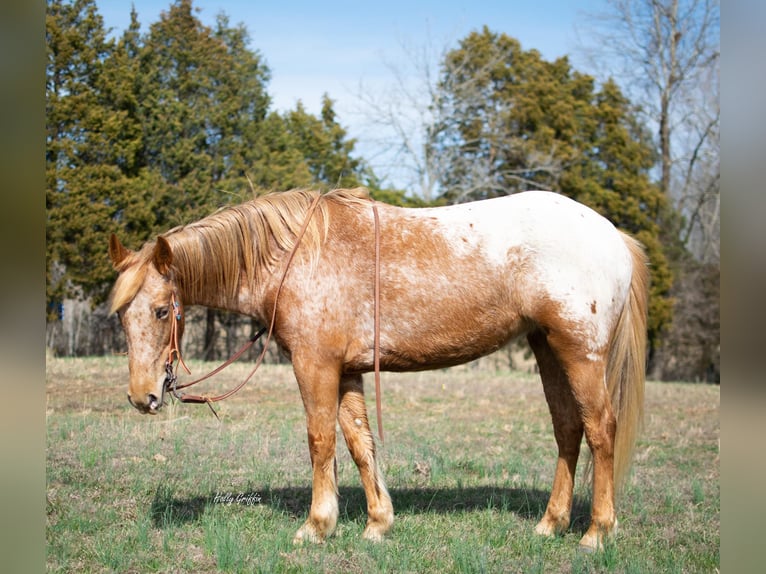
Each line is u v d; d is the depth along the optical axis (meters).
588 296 4.41
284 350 4.69
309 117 25.69
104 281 18.89
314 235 4.56
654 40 25.59
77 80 19.52
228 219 4.67
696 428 9.30
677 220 25.44
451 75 24.05
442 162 24.19
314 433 4.46
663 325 22.59
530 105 24.23
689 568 4.08
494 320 4.52
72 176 18.38
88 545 4.29
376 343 4.43
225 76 22.89
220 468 6.16
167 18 22.55
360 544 4.34
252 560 4.10
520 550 4.38
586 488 5.67
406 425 8.72
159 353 4.41
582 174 24.66
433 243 4.52
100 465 6.01
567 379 4.48
